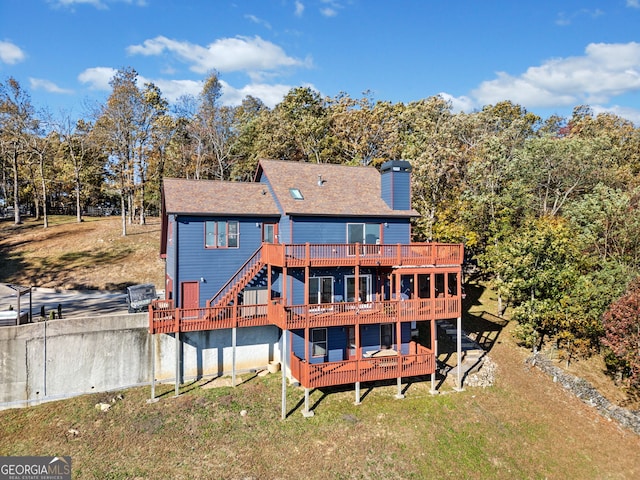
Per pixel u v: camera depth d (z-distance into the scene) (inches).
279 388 841.5
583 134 2112.5
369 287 948.6
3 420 727.7
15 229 1840.6
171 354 866.1
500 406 838.5
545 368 993.5
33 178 2149.4
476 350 1045.2
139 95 1823.3
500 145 1393.9
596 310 973.2
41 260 1483.8
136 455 646.5
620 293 975.6
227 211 911.0
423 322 1195.3
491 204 1301.7
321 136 1808.6
